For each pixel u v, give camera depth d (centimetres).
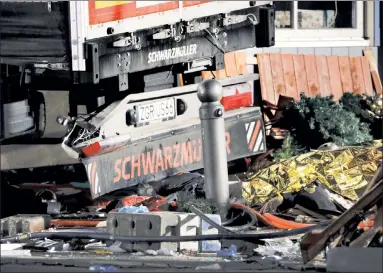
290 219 2586
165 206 2573
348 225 1914
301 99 3544
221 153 2497
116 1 2812
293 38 4038
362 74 4125
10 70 2894
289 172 2789
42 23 2777
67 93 3058
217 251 2197
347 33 4147
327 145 3141
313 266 1939
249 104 3269
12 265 1981
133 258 2127
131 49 2862
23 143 3012
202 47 3097
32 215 2570
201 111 2494
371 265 1755
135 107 2894
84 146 2747
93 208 2852
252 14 3238
